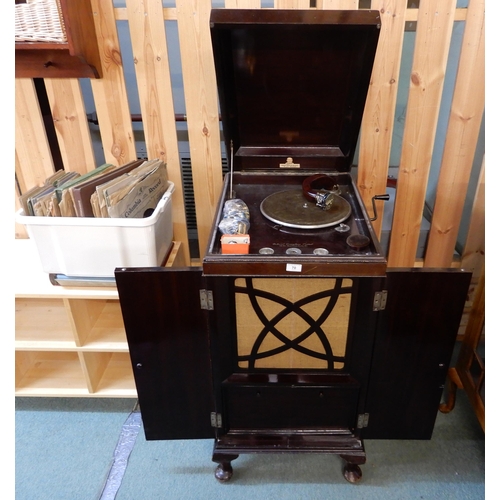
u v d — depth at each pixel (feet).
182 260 5.67
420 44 4.66
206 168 5.48
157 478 4.65
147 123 5.17
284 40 3.83
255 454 4.87
